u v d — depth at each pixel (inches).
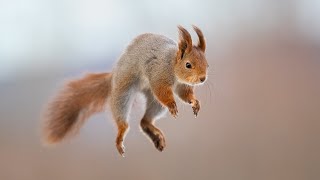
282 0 1270.9
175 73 481.7
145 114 523.2
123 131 508.4
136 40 514.6
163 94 487.5
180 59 477.1
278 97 983.0
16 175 885.8
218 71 1031.0
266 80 1013.2
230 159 898.1
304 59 1092.5
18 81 1122.0
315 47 1139.9
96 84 570.6
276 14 1266.0
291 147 919.7
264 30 1218.0
